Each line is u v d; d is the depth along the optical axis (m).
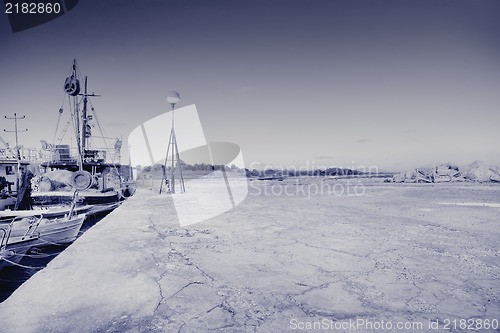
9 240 7.43
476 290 2.98
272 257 4.14
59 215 10.10
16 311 2.50
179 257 4.14
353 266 3.74
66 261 3.94
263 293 2.93
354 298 2.80
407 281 3.22
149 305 2.66
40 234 8.28
